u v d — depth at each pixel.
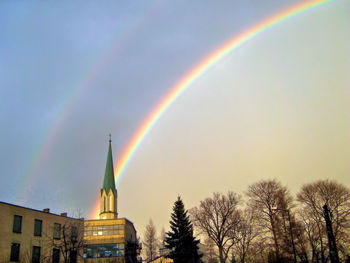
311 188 66.50
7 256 51.50
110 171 142.00
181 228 67.94
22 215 55.25
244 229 69.50
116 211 139.12
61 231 60.81
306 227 65.19
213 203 72.06
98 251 91.00
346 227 60.62
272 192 70.12
